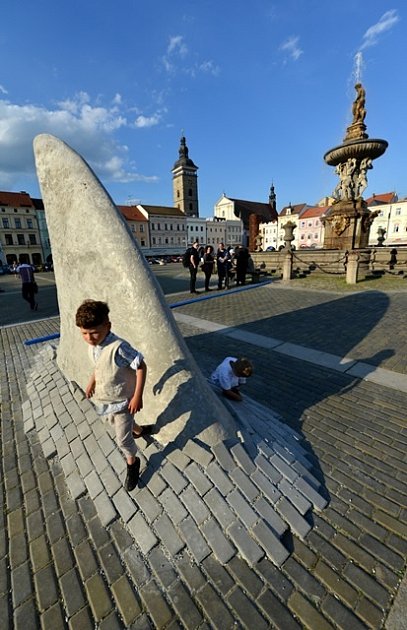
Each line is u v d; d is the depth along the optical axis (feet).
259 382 12.87
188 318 24.91
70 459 8.07
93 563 5.59
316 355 15.60
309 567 5.34
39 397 11.43
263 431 8.46
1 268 124.06
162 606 4.84
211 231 250.98
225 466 6.59
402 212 171.22
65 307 10.62
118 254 7.74
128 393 5.95
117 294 7.71
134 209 223.30
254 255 57.72
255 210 269.23
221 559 5.37
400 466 7.81
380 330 18.95
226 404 9.08
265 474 6.73
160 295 7.73
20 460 8.61
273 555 5.43
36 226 173.99
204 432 7.02
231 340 18.69
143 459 7.07
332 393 11.73
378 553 5.60
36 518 6.66
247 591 4.98
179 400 7.18
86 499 6.97
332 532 6.01
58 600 5.07
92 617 4.79
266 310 26.30
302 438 9.02
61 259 9.84
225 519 5.85
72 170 9.02
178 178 254.27
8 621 4.84
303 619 4.61
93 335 5.53
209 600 4.87
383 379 12.66
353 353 15.60
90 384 6.47
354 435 9.14
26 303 38.52
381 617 4.60
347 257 38.78
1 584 5.40
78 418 9.18
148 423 7.48
